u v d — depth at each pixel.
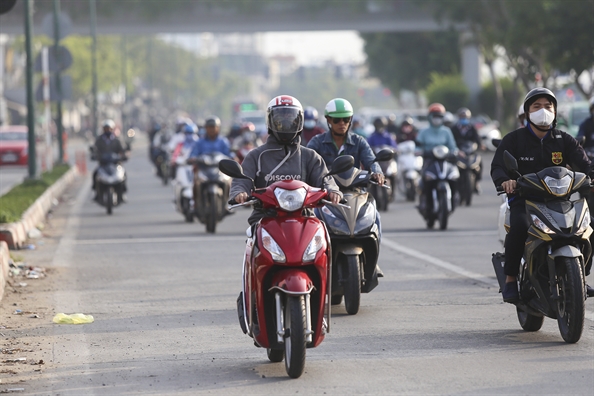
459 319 28.66
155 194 88.75
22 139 137.88
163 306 31.92
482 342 25.33
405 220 60.19
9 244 47.56
